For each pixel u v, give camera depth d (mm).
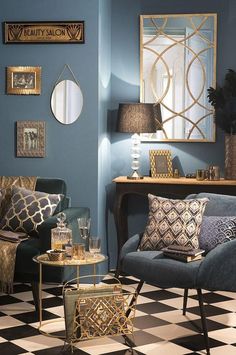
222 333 5527
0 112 6984
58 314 5930
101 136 6996
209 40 7285
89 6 6789
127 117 6926
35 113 6934
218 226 5672
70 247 5734
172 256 5473
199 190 6859
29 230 6375
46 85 6906
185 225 5730
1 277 6039
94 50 6816
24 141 6965
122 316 5281
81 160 6898
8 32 6902
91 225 6922
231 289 5320
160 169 7219
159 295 6434
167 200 5918
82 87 6852
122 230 7301
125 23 7375
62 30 6832
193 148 7371
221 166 7348
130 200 7426
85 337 5211
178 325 5688
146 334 5508
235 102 6906
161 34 7332
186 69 7324
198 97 7324
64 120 6895
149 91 7383
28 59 6906
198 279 5215
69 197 6930
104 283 6828
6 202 6672
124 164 7434
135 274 5613
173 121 7367
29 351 5211
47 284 6727
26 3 6871
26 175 6992
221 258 5262
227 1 7266
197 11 7297
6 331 5566
